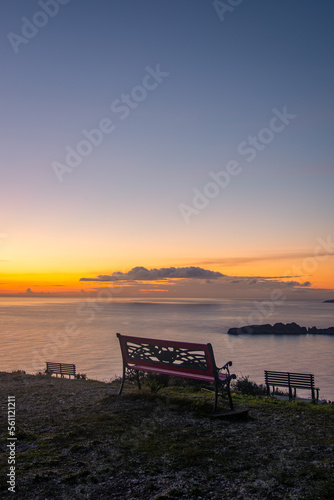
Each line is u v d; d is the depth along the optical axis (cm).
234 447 427
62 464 373
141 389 727
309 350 17288
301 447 428
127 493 312
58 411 591
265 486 322
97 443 434
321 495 303
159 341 649
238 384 1602
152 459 387
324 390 8125
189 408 597
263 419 571
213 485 326
